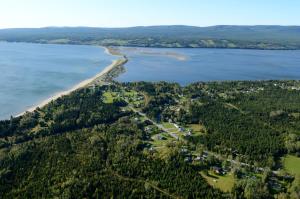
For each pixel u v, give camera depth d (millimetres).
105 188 167750
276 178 185750
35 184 170375
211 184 176250
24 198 159625
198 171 189500
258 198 163750
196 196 164500
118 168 186125
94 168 186375
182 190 166875
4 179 175375
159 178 178000
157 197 162875
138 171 183875
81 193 162250
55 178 175250
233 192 166375
